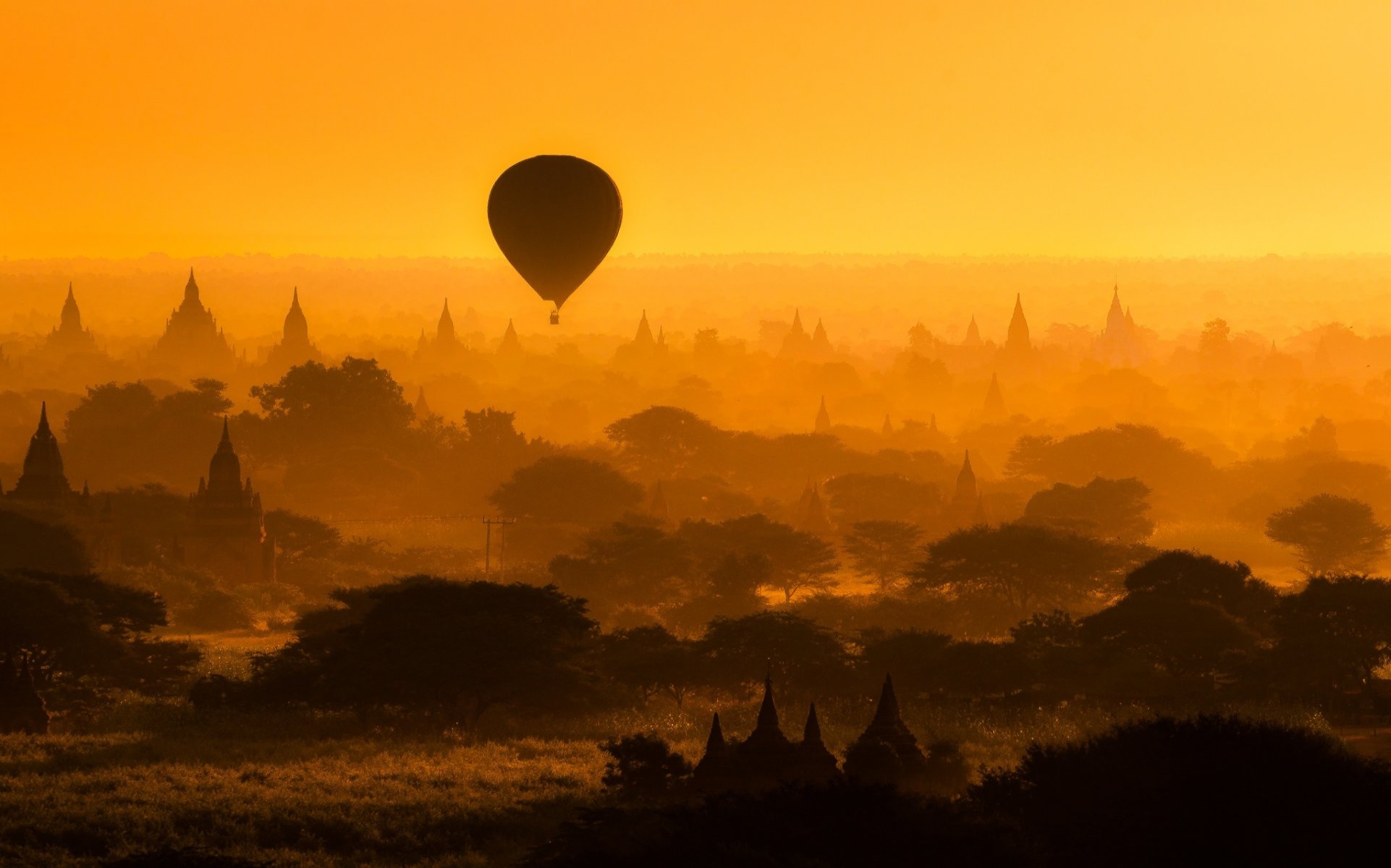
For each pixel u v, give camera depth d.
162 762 159.62
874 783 107.25
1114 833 105.06
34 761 158.38
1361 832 103.50
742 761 125.62
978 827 101.88
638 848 100.25
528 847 129.38
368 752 171.50
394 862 127.12
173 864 109.12
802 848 98.31
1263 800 106.06
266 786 148.25
